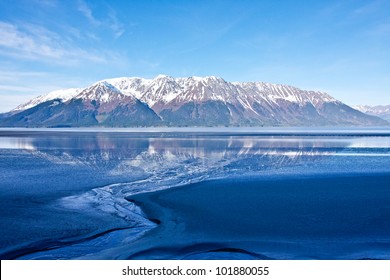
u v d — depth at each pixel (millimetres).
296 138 109062
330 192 26156
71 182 30875
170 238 16812
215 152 59250
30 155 54188
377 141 90062
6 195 25672
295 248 15523
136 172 36688
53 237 17000
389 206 22031
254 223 18859
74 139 103250
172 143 84250
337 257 14648
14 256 14898
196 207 22125
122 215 20609
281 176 33531
